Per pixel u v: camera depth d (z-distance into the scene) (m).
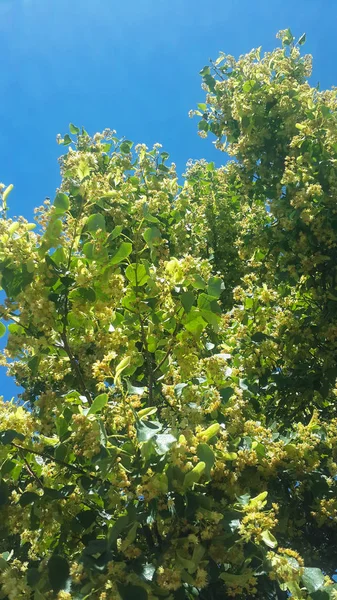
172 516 3.24
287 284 6.89
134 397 3.21
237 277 8.53
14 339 3.55
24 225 3.54
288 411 6.13
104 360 3.37
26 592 3.00
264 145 7.33
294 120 7.04
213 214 9.04
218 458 3.51
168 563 3.20
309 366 6.20
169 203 7.43
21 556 3.87
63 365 3.91
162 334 3.92
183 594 3.16
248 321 5.93
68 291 3.54
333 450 4.78
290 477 4.65
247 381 4.58
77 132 7.76
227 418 4.00
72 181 5.71
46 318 3.46
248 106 7.29
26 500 3.44
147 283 3.79
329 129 6.33
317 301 6.53
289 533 4.68
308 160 6.38
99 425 3.04
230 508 3.47
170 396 3.70
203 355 4.25
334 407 6.32
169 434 3.10
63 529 3.62
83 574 2.99
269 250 6.79
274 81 7.56
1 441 3.30
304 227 6.38
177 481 3.15
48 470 3.78
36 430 3.54
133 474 3.09
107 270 3.58
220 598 3.69
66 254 3.56
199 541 3.32
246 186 7.55
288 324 6.06
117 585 2.94
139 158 7.68
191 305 3.55
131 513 3.09
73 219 3.61
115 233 3.68
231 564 3.51
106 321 3.78
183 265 3.62
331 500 4.62
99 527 3.65
